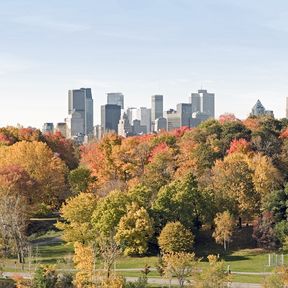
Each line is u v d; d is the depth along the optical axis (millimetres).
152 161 143500
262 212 114312
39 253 110188
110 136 173250
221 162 126812
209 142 154000
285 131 168750
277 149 154500
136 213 108000
